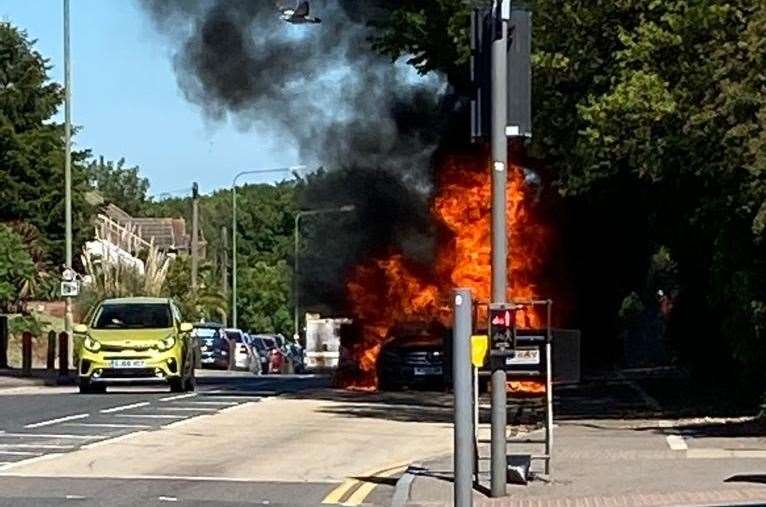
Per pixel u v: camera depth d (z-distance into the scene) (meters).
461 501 18.52
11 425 34.53
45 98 89.44
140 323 49.00
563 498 21.23
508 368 22.86
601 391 49.22
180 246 150.12
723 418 35.81
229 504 21.69
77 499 22.03
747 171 30.19
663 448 27.95
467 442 18.58
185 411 39.22
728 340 37.03
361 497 22.77
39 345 78.69
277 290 141.38
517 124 21.25
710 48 31.48
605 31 34.84
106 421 35.81
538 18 34.97
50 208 87.94
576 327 56.62
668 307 68.25
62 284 62.97
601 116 32.59
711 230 36.34
